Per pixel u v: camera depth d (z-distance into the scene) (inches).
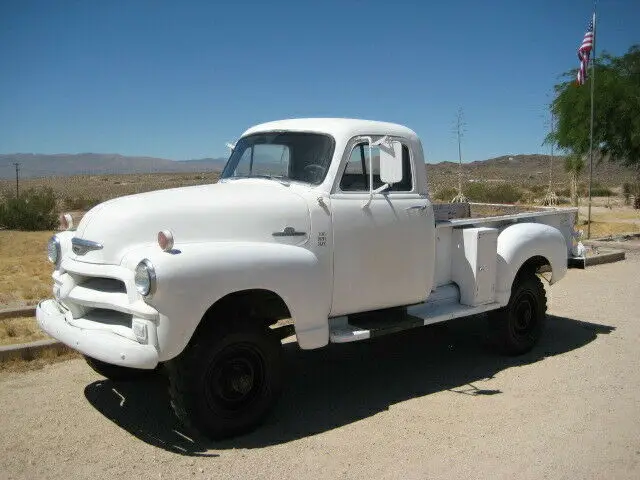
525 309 264.1
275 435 182.9
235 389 175.6
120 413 197.9
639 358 260.8
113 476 157.5
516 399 212.7
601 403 208.4
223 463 164.7
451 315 229.0
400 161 199.2
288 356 262.5
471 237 238.1
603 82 759.1
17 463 164.7
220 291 167.0
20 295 396.5
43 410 199.9
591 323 319.9
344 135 206.2
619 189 2135.8
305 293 186.7
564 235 298.4
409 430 186.9
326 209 197.3
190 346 171.9
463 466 163.8
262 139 227.1
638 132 743.1
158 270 157.0
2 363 240.7
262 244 182.1
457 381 232.1
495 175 3786.9
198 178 3863.2
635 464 165.3
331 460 167.0
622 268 487.2
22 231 953.5
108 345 162.9
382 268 211.8
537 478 157.6
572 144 804.6
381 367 249.0
